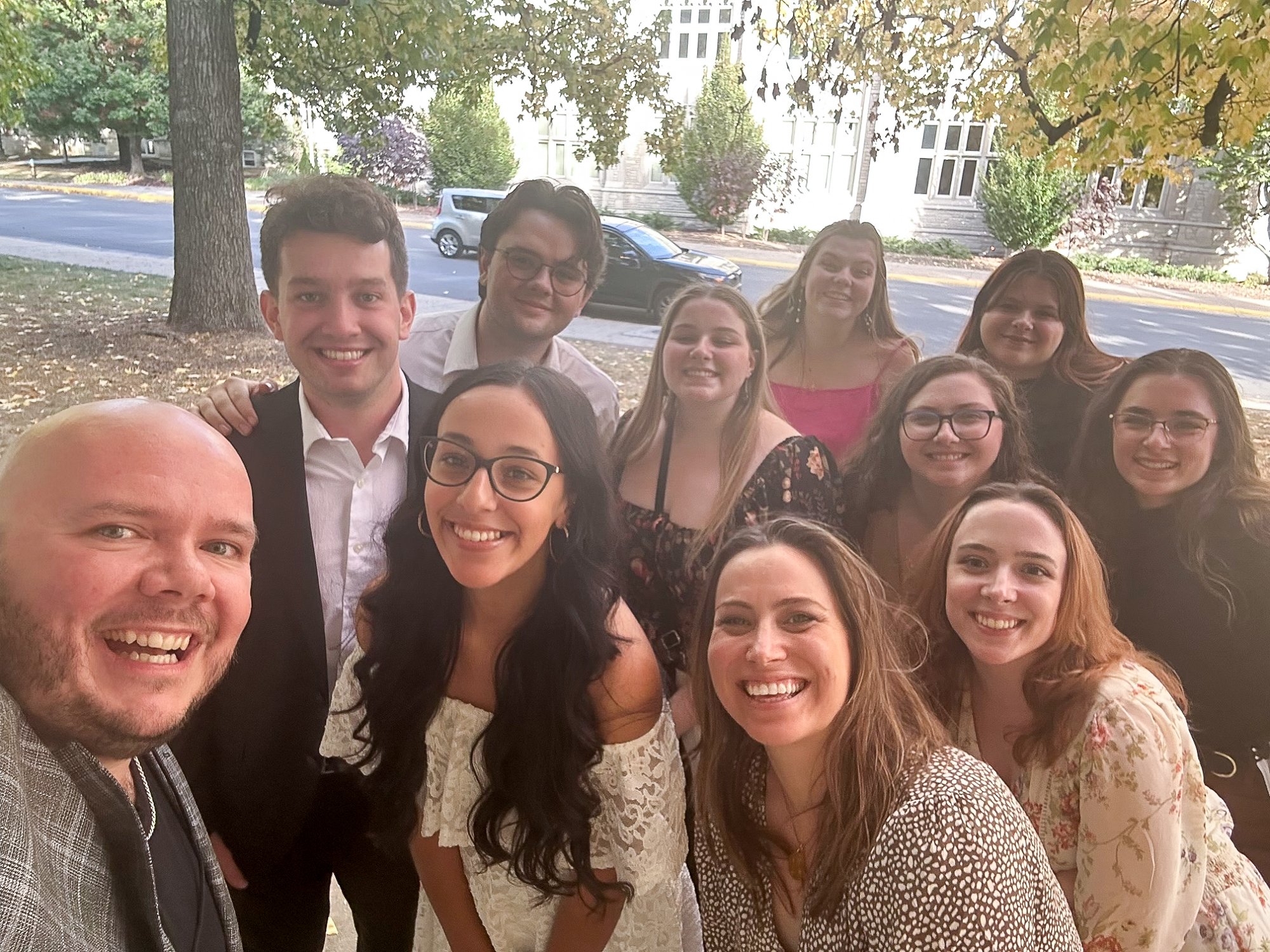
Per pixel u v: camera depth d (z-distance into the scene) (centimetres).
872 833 117
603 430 228
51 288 1027
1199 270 1177
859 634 124
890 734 122
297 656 172
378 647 146
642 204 1568
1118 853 139
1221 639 193
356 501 177
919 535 210
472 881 153
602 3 561
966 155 1274
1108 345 693
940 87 303
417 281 1096
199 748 171
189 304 835
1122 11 200
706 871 150
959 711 164
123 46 2491
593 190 1588
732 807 140
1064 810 146
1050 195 1174
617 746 136
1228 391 194
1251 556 191
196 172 805
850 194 1341
